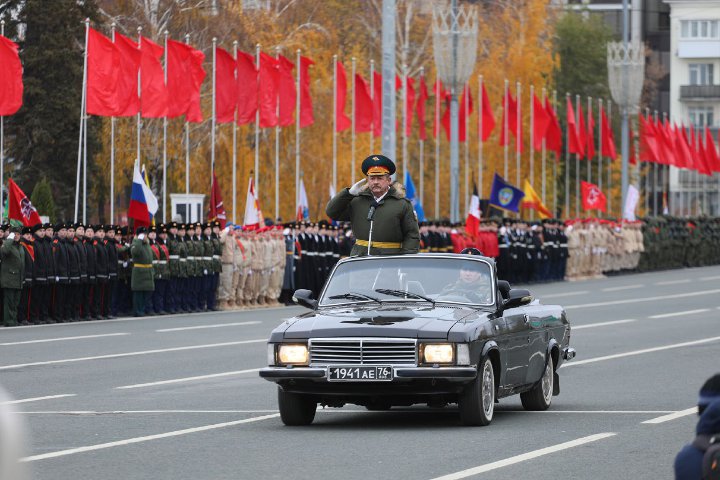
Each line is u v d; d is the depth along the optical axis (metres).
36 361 55.62
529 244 127.62
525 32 185.88
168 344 63.91
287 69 112.88
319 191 151.00
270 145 146.38
